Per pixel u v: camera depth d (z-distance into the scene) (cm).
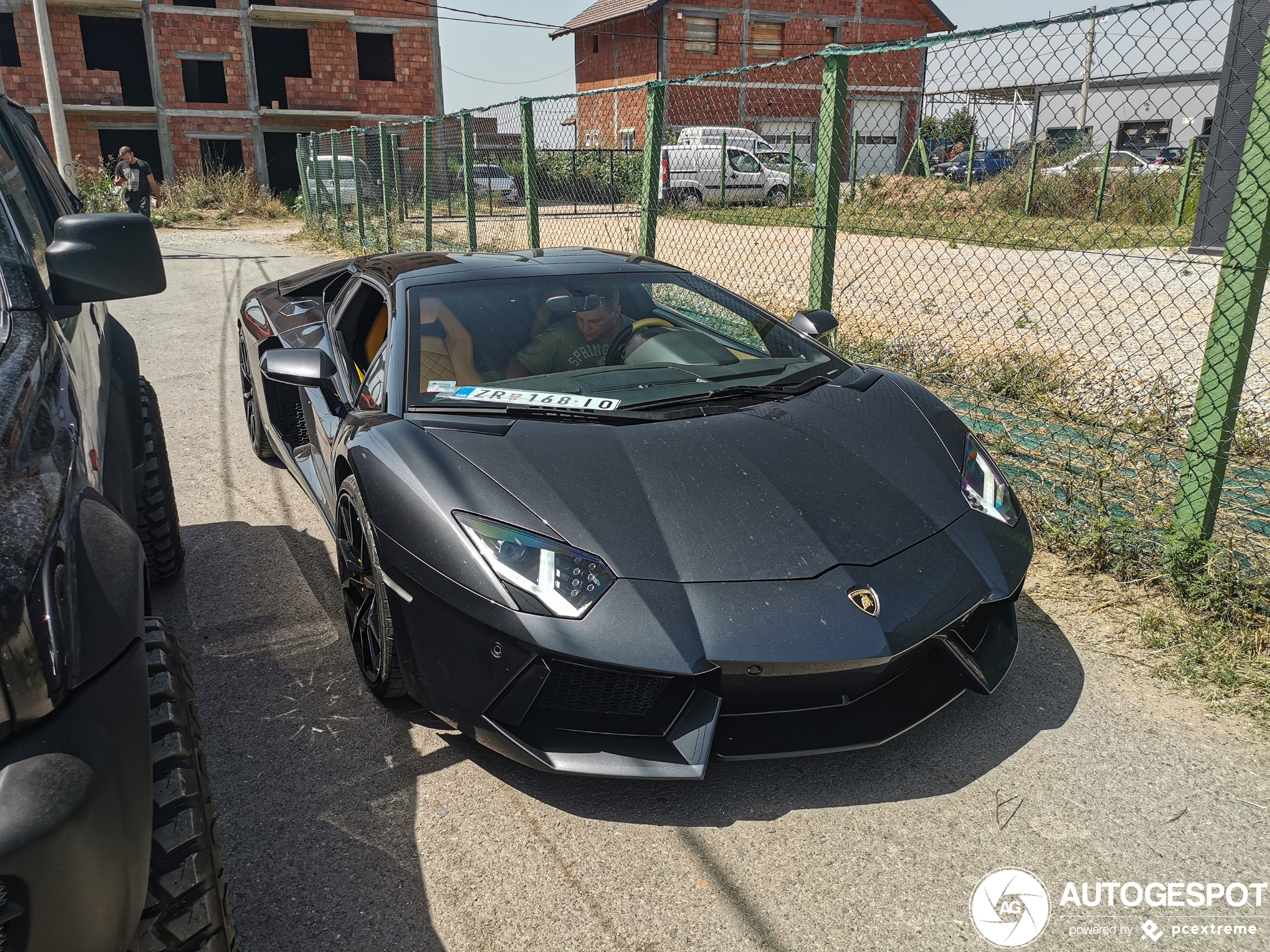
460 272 346
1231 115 967
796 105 3164
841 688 223
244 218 2291
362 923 198
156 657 169
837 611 221
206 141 2903
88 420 185
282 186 3091
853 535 242
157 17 2762
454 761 253
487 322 319
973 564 248
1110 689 282
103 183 2028
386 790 241
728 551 230
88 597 139
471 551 226
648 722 224
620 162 1692
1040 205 1379
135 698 138
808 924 197
